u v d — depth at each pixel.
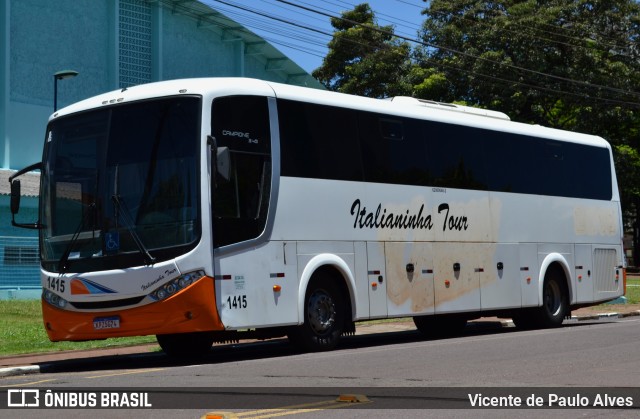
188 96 13.77
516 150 19.97
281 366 12.62
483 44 45.25
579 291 21.34
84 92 36.19
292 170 14.88
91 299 13.74
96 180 14.08
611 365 12.03
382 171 16.58
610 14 45.81
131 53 37.84
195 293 13.24
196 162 13.48
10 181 14.77
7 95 33.62
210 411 8.67
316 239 15.14
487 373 11.24
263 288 14.18
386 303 16.34
